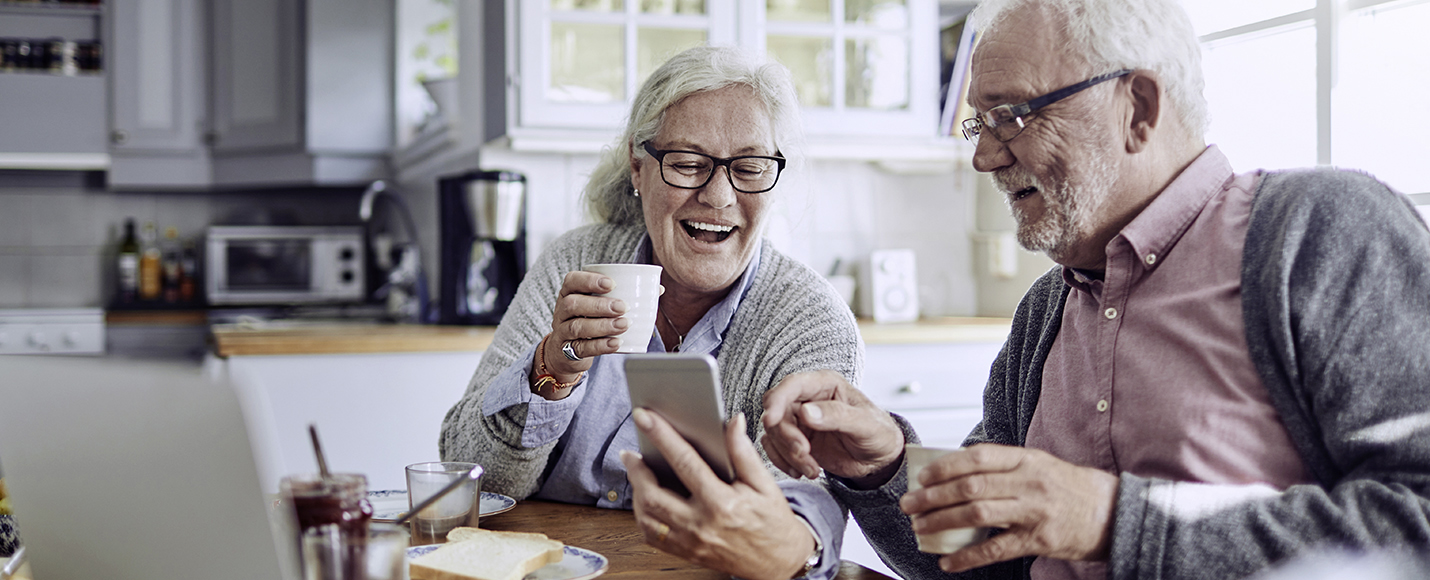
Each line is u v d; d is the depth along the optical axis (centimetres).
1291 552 80
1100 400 101
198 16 413
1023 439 114
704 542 82
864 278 321
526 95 264
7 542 103
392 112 397
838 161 329
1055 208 102
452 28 394
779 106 135
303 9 393
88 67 415
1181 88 100
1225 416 93
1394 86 165
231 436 63
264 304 425
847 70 292
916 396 266
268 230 424
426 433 246
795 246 326
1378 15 167
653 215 135
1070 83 98
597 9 271
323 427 239
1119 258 101
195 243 450
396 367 244
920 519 85
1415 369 84
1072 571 100
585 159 299
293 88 395
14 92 400
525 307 148
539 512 127
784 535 84
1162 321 98
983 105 104
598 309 114
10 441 82
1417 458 83
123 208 444
